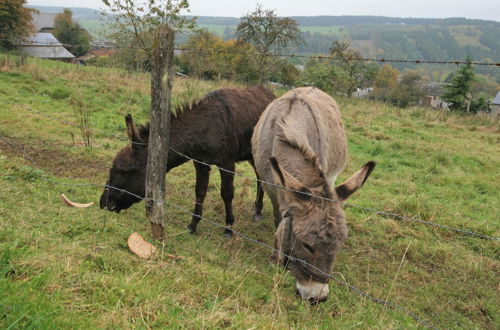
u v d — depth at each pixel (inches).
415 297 143.4
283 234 113.3
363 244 183.5
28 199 162.9
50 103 390.6
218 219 195.0
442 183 283.7
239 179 249.3
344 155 165.3
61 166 229.8
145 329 91.0
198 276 123.5
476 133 509.0
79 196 184.2
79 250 121.6
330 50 924.6
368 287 144.9
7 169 194.5
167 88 140.4
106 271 113.7
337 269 157.9
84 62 1217.4
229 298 113.1
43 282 99.4
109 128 329.1
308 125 139.5
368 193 244.1
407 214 214.5
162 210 150.4
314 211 103.8
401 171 303.0
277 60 858.1
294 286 133.0
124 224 158.1
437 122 572.1
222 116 167.3
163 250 137.6
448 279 160.1
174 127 162.4
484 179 300.5
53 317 85.9
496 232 201.2
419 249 179.5
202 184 170.7
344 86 789.9
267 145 139.8
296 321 112.0
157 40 135.0
